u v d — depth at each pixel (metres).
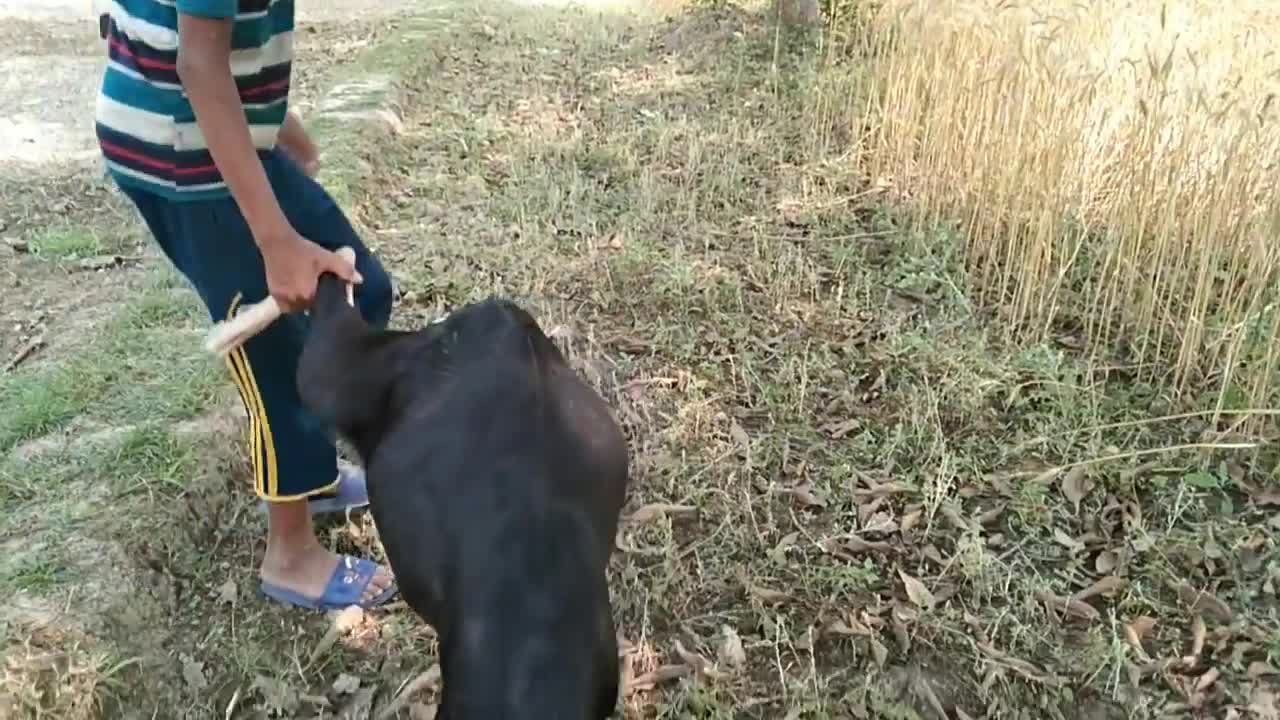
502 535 2.06
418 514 2.15
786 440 3.54
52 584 2.78
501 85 6.59
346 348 2.33
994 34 4.72
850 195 5.11
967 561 3.04
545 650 1.95
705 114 6.08
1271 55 4.27
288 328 2.58
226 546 3.11
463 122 5.97
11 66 7.06
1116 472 3.38
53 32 7.88
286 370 2.62
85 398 3.48
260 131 2.39
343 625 2.89
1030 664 2.79
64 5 8.62
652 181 5.14
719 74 6.63
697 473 3.39
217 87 2.13
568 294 4.32
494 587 2.01
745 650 2.85
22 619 2.66
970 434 3.59
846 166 5.37
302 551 2.91
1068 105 4.19
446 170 5.39
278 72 2.38
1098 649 2.80
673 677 2.77
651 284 4.38
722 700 2.71
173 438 3.29
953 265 4.52
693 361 3.95
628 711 2.67
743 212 5.00
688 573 3.07
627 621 2.91
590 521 2.16
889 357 3.92
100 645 2.66
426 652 2.82
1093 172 4.41
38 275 4.41
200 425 3.37
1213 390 3.70
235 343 2.41
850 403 3.73
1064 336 4.14
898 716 2.67
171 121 2.29
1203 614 2.96
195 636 2.85
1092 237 4.42
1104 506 3.30
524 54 7.19
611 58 7.11
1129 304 3.99
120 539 2.94
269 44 2.33
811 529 3.23
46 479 3.14
